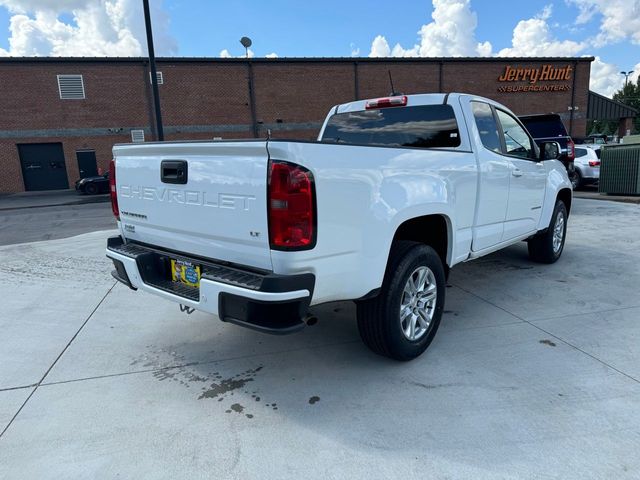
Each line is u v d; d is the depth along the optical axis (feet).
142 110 78.02
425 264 10.11
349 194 8.13
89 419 8.38
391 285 9.45
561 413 8.19
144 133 78.64
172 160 9.10
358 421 8.16
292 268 7.54
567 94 97.09
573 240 22.22
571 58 94.79
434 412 8.35
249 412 8.53
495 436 7.63
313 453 7.34
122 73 76.43
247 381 9.69
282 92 82.84
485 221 12.66
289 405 8.74
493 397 8.77
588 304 13.52
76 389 9.45
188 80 79.00
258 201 7.59
